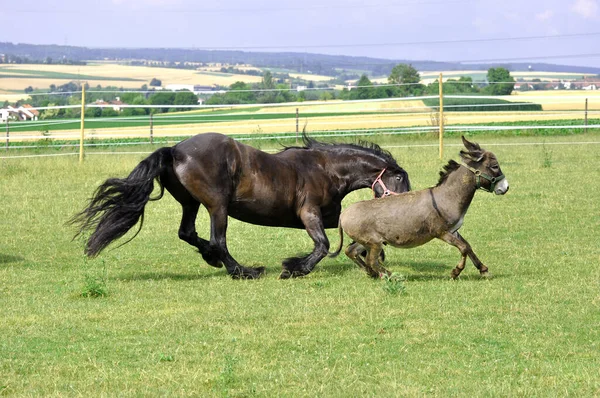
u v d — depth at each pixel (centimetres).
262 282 1252
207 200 1243
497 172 1202
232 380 812
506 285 1189
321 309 1074
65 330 989
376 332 972
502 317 1026
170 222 1783
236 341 941
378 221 1234
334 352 902
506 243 1520
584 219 1723
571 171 2386
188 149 1244
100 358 887
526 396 769
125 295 1169
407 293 1147
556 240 1535
